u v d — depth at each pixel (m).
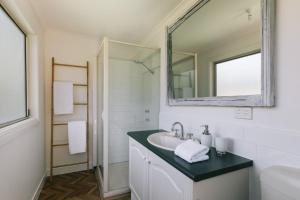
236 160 1.03
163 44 2.09
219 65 1.26
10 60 1.52
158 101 2.21
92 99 2.74
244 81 1.07
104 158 2.02
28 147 1.67
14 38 1.62
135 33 2.49
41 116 2.21
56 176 2.48
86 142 2.63
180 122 1.72
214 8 1.30
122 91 2.16
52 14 1.98
